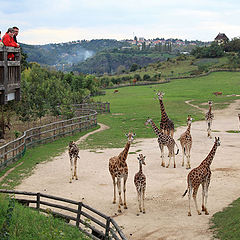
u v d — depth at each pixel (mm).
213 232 10430
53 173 18469
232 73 104875
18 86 14219
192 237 10320
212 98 54719
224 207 12477
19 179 17375
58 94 43344
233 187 14516
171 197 14148
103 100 65500
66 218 11156
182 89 78875
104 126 36344
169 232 10883
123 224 11812
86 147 25359
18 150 23016
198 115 39219
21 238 9000
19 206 11344
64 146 26031
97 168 19234
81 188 15836
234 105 44594
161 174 17422
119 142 26781
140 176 12516
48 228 9781
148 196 14430
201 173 11867
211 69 112875
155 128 18672
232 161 18719
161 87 88375
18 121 37969
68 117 36438
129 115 43000
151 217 12281
